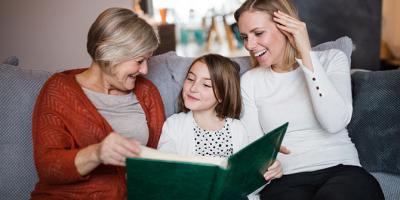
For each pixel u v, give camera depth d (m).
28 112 1.29
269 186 1.27
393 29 2.80
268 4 1.27
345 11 2.79
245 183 1.04
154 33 1.14
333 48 1.50
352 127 1.48
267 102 1.35
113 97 1.20
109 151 0.85
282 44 1.31
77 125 1.07
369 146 1.43
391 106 1.42
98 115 1.11
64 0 2.75
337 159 1.23
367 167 1.43
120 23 1.06
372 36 2.82
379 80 1.48
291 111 1.30
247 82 1.42
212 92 1.35
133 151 0.84
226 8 3.07
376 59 2.85
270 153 1.04
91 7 2.79
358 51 2.85
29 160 1.27
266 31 1.28
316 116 1.22
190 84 1.37
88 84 1.18
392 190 1.33
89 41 1.10
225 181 0.88
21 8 2.72
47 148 1.00
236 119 1.41
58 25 2.77
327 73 1.32
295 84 1.31
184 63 1.56
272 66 1.38
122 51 1.06
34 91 1.31
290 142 1.29
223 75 1.36
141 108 1.29
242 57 1.64
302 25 1.21
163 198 0.89
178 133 1.35
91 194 1.06
